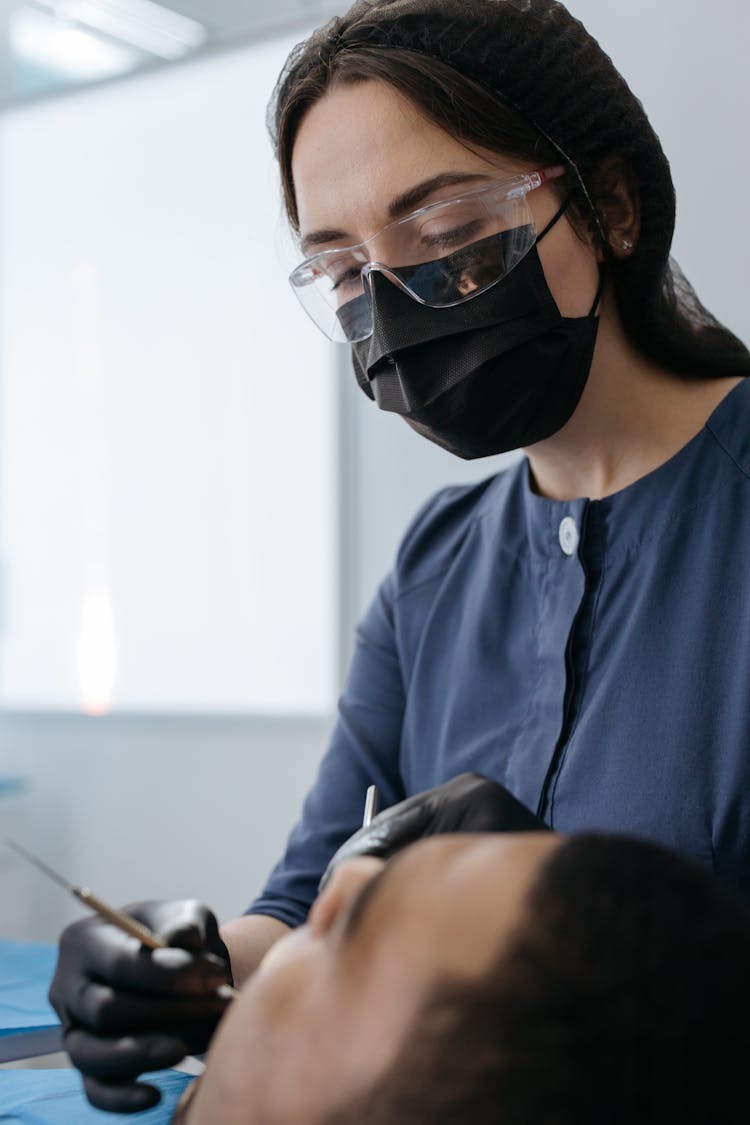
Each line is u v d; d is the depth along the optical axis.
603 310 1.10
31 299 3.34
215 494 3.08
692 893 0.47
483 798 0.80
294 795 2.87
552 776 1.06
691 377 1.13
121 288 3.20
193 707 3.04
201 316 3.08
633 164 1.04
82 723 3.15
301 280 1.15
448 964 0.48
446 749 1.17
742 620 1.01
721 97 2.27
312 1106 0.49
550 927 0.47
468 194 1.01
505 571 1.18
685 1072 0.44
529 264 1.03
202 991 0.69
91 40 3.04
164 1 2.82
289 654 2.99
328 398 2.91
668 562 1.06
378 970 0.50
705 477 1.07
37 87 3.23
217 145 3.04
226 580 3.06
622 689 1.04
